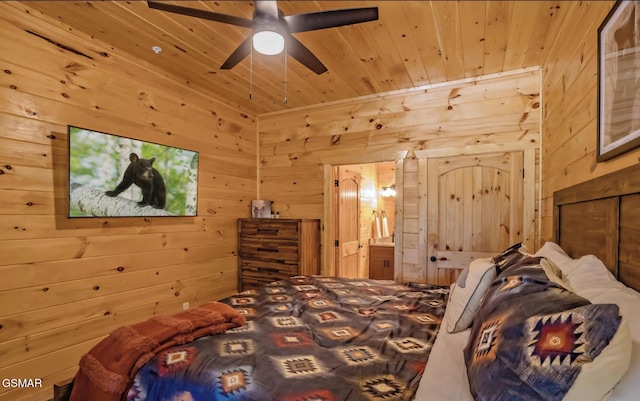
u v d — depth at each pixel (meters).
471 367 1.04
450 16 2.18
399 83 3.35
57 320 2.30
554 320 0.85
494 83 3.13
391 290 2.40
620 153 1.30
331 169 3.97
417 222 3.48
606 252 1.40
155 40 2.56
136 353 1.29
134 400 1.19
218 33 2.45
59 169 2.34
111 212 2.62
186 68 3.05
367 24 2.28
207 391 1.11
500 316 1.05
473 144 3.22
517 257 1.58
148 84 2.96
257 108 4.17
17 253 2.12
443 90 3.36
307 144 4.10
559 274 1.31
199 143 3.51
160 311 3.05
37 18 2.22
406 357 1.29
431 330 1.59
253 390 1.07
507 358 0.89
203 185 3.55
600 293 1.08
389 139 3.62
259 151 4.41
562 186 2.21
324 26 1.77
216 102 3.73
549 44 2.52
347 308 1.95
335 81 3.31
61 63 2.35
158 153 3.02
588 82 1.71
